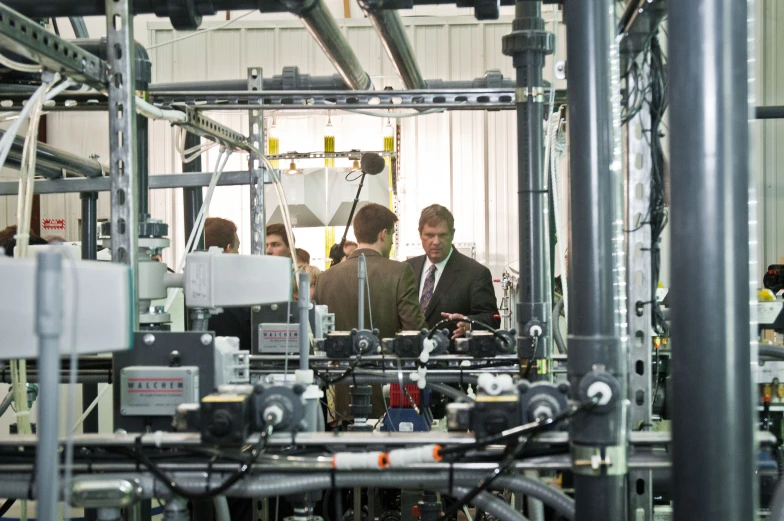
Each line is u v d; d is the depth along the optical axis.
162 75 7.73
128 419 1.85
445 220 4.53
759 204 7.11
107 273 1.16
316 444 1.63
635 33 2.26
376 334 2.91
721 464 1.40
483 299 4.46
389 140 7.27
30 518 3.17
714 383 1.40
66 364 2.53
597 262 1.53
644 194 2.41
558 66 2.75
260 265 2.06
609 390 1.49
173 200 7.57
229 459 1.58
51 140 7.77
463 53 7.57
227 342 1.96
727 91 1.38
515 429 1.50
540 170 2.95
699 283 1.40
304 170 6.52
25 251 1.88
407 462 1.50
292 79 3.85
